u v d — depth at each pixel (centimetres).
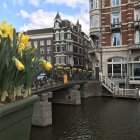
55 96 3209
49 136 1623
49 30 6156
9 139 194
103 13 3847
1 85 205
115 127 1816
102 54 3847
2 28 212
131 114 2261
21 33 229
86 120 2075
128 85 3578
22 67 193
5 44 194
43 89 2031
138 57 3575
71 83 3036
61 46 5959
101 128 1800
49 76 3017
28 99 221
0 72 195
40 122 1853
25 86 234
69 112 2494
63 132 1711
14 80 216
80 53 6769
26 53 223
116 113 2330
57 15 6069
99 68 3859
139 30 3541
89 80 3741
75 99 3005
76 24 6719
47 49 6094
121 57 3719
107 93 3600
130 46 3566
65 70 4066
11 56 200
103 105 2836
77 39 6519
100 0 3881
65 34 5944
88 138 1569
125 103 2922
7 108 186
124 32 3688
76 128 1816
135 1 3559
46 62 238
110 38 3797
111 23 3794
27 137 226
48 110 1900
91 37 4006
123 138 1554
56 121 2062
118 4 3738
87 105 2909
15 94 220
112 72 3775
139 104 2820
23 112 214
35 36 6181
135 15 3581
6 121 189
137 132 1672
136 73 3556
